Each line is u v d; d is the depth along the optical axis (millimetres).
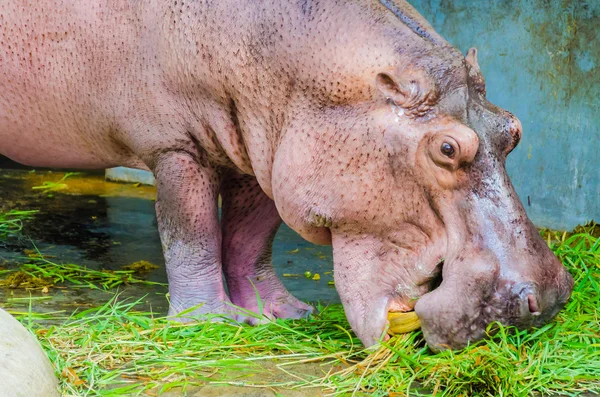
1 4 6734
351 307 5523
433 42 5523
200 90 6137
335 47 5559
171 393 5004
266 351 5680
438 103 5301
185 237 6371
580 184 9727
